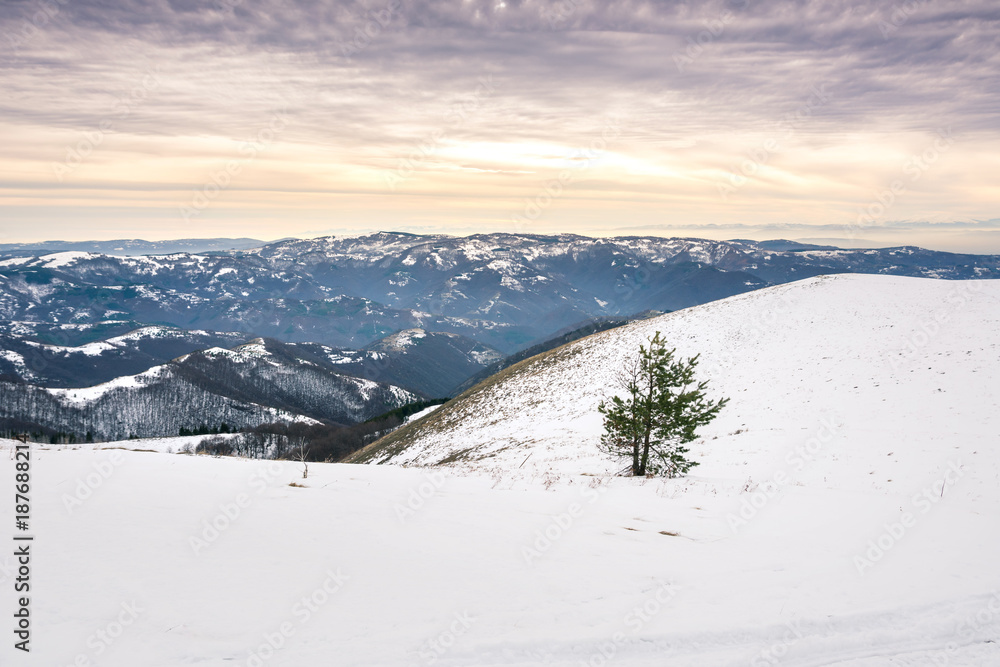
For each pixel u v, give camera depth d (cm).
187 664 401
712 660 493
